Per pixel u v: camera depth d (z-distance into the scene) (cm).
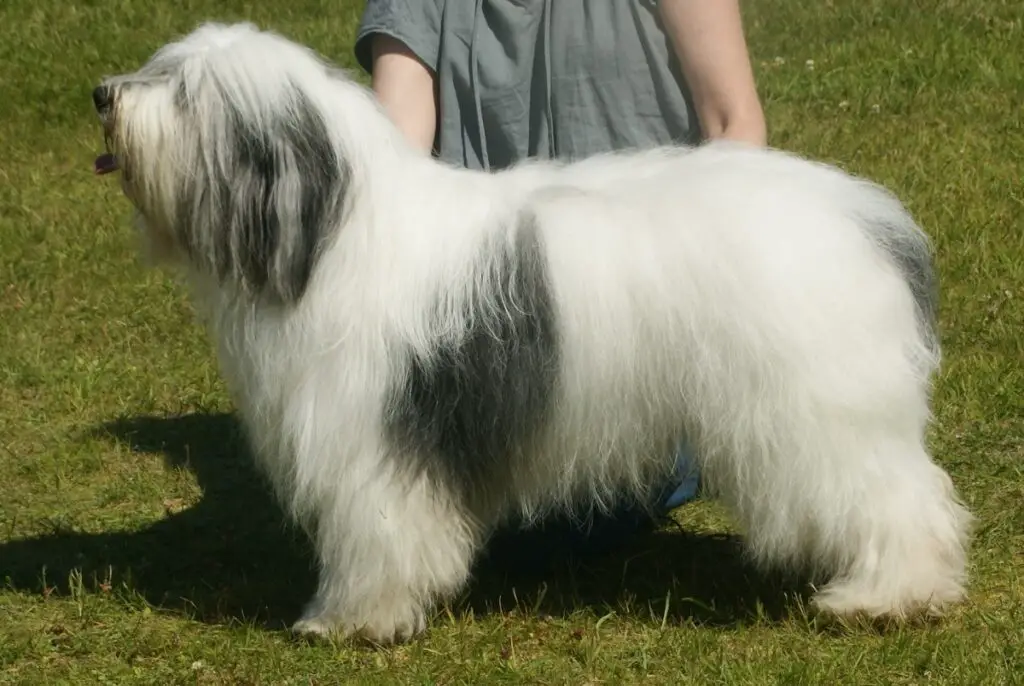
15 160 1124
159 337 795
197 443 663
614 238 415
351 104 420
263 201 401
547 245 415
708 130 491
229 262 411
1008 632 433
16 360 753
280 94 402
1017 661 415
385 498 420
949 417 626
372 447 418
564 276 413
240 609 486
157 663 444
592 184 436
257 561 534
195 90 402
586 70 498
